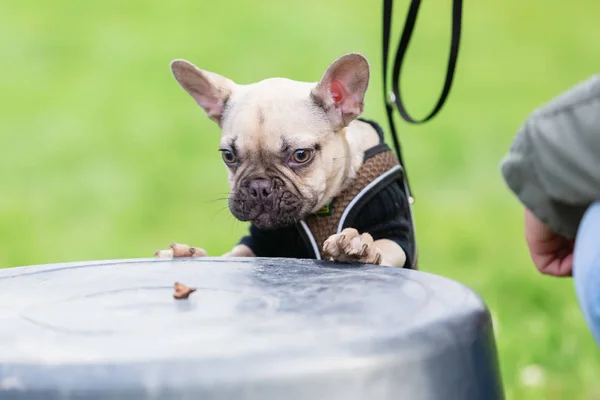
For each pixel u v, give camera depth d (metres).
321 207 4.29
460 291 2.79
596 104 2.62
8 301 2.87
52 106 13.09
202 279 3.14
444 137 11.66
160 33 15.94
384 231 4.14
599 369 5.89
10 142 11.88
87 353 2.26
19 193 10.36
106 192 10.42
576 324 6.51
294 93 4.41
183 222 9.49
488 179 10.48
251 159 4.27
